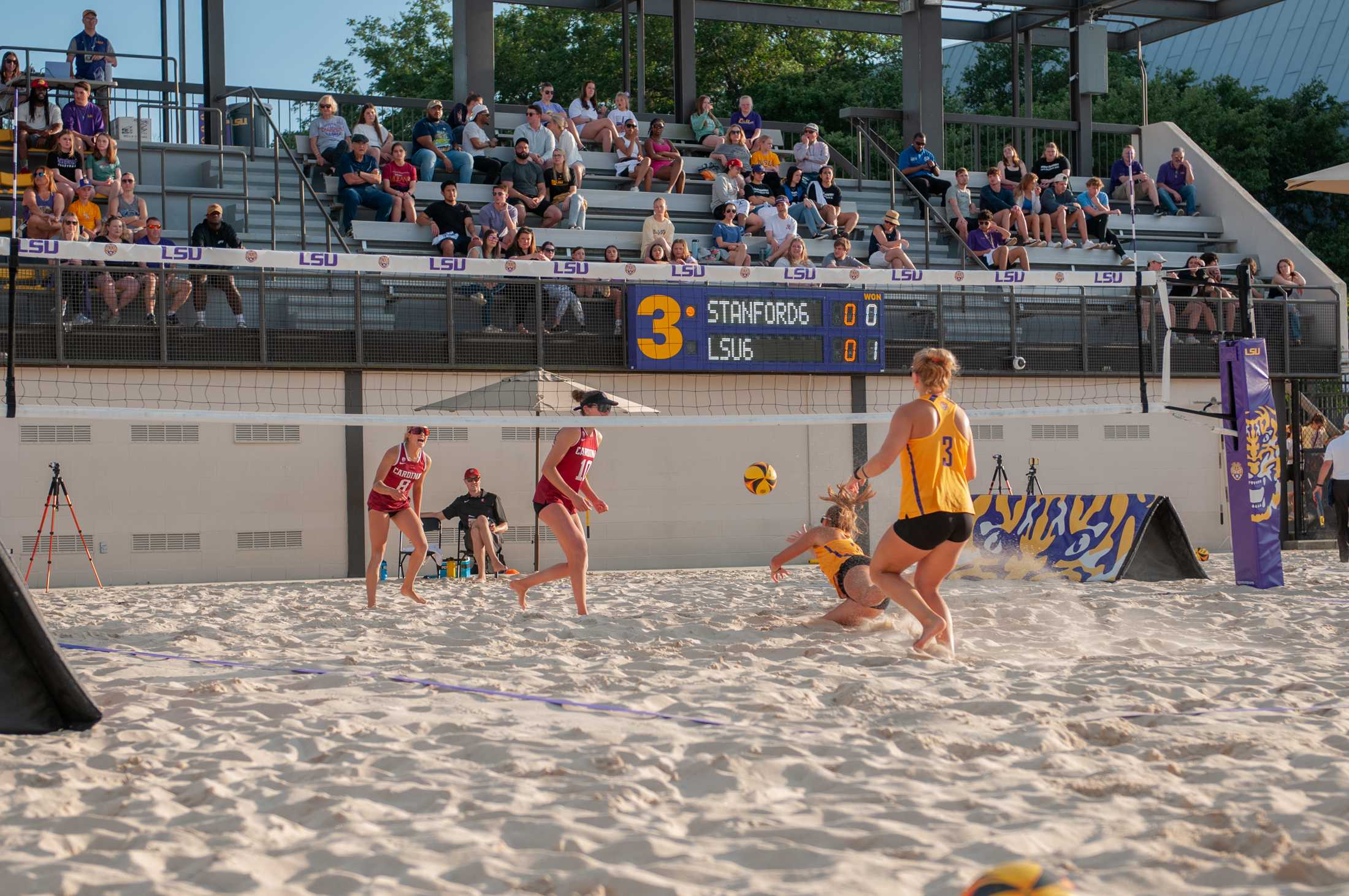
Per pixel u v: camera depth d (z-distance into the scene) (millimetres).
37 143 15461
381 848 3166
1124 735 4406
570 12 38562
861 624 7836
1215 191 21031
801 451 16234
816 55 39281
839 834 3242
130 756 4203
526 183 17297
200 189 16125
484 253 15602
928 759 4125
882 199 19938
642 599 10219
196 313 13914
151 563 14180
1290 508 18031
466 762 4176
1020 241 18938
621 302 15133
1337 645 6965
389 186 16875
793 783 3861
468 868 2982
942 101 21188
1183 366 17266
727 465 15984
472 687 5574
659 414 15617
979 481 16734
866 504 16375
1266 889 2830
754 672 5965
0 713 4594
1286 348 17500
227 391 14266
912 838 3205
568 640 7293
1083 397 17109
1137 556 11648
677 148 20406
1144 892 2807
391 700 5285
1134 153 21109
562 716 4910
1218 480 17609
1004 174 19750
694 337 15195
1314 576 11703
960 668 6004
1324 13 38688
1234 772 3846
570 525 8438
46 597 11742
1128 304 17125
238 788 3832
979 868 2969
